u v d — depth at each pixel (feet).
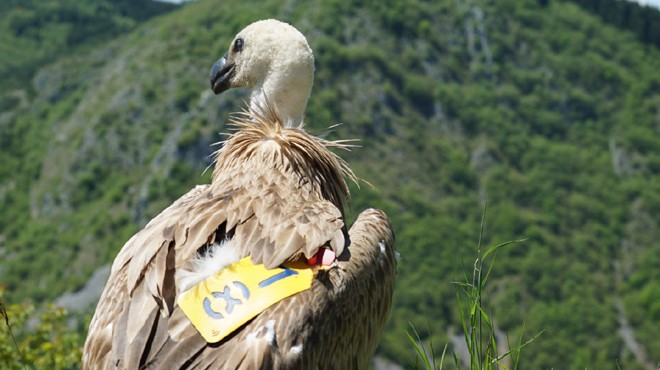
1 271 337.93
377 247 14.70
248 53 18.45
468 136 387.55
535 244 319.27
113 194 337.72
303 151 15.69
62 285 315.78
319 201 14.53
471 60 425.28
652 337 282.36
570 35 451.53
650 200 360.48
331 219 13.62
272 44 18.10
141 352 11.45
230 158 16.02
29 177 380.99
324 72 377.91
